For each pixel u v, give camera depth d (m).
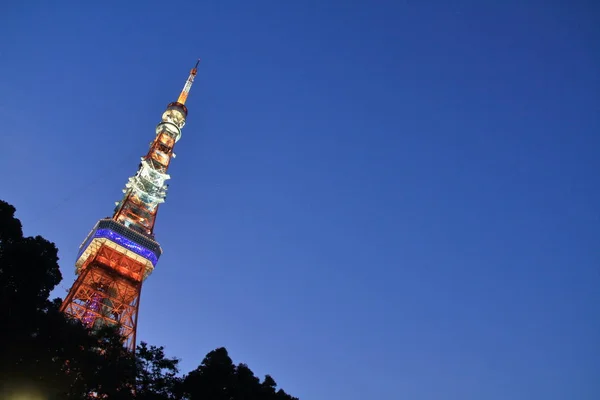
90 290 94.88
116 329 52.31
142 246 110.69
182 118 163.88
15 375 37.28
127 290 101.75
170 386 47.00
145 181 134.12
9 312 40.53
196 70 182.50
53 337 41.44
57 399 38.53
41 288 48.00
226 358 50.81
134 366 45.31
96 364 42.44
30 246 47.22
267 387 49.75
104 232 107.81
